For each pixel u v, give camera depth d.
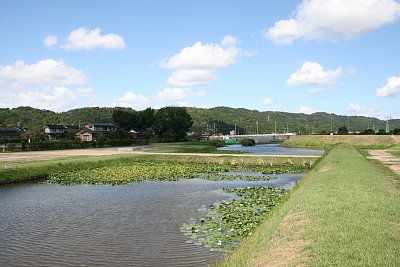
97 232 16.42
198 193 26.69
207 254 13.18
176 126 116.31
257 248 10.06
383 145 86.06
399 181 21.64
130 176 36.47
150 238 15.32
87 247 14.38
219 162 49.03
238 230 15.77
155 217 19.11
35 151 67.56
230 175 37.81
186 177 36.31
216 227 16.53
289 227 10.47
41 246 14.59
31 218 19.25
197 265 12.23
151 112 129.75
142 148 78.44
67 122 154.75
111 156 52.78
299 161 46.06
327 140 100.56
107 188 29.62
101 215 19.75
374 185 16.47
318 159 42.97
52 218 19.20
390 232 9.14
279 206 16.84
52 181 33.72
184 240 14.88
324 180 18.23
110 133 106.56
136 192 27.39
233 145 124.50
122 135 101.56
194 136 130.12
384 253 7.72
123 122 123.38
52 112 166.88
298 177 35.97
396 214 11.02
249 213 19.12
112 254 13.52
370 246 8.15
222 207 21.06
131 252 13.68
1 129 100.75
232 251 13.09
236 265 9.39
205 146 93.25
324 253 7.87
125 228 17.00
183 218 18.77
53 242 15.09
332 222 10.11
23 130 110.31
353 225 9.70
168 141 111.75
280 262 7.97
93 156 52.66
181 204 22.53
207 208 21.17
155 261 12.73
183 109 120.44
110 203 23.09
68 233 16.36
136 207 21.75
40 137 97.31
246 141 123.19
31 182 33.53
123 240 15.16
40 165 38.72
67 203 23.25
